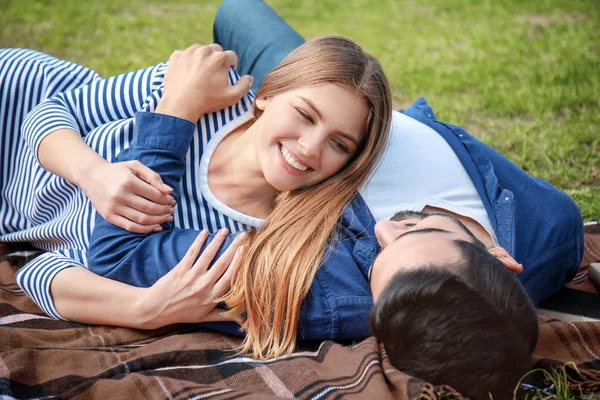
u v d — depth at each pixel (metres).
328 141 1.99
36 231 2.36
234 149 2.16
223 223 2.12
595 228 2.70
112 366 1.69
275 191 2.18
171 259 1.89
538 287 2.12
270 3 6.92
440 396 1.44
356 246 1.93
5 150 2.48
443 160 2.16
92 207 2.12
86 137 2.24
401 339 1.45
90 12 5.98
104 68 4.68
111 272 1.91
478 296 1.39
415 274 1.41
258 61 3.01
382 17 6.44
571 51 5.04
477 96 4.32
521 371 1.42
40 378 1.61
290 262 1.81
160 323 1.85
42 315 2.02
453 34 5.77
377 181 2.07
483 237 2.01
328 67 1.96
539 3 6.48
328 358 1.72
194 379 1.62
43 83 2.48
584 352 1.81
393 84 4.61
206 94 2.10
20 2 5.99
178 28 5.76
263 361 1.73
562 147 3.46
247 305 1.81
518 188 2.21
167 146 2.01
